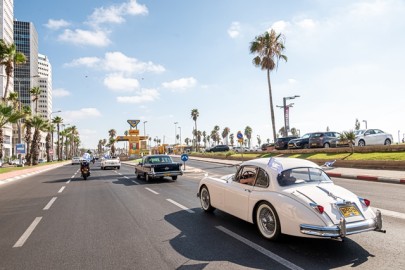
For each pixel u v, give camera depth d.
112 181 17.30
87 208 8.98
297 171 5.58
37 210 8.95
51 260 4.70
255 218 5.82
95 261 4.62
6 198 11.92
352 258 4.50
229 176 7.38
